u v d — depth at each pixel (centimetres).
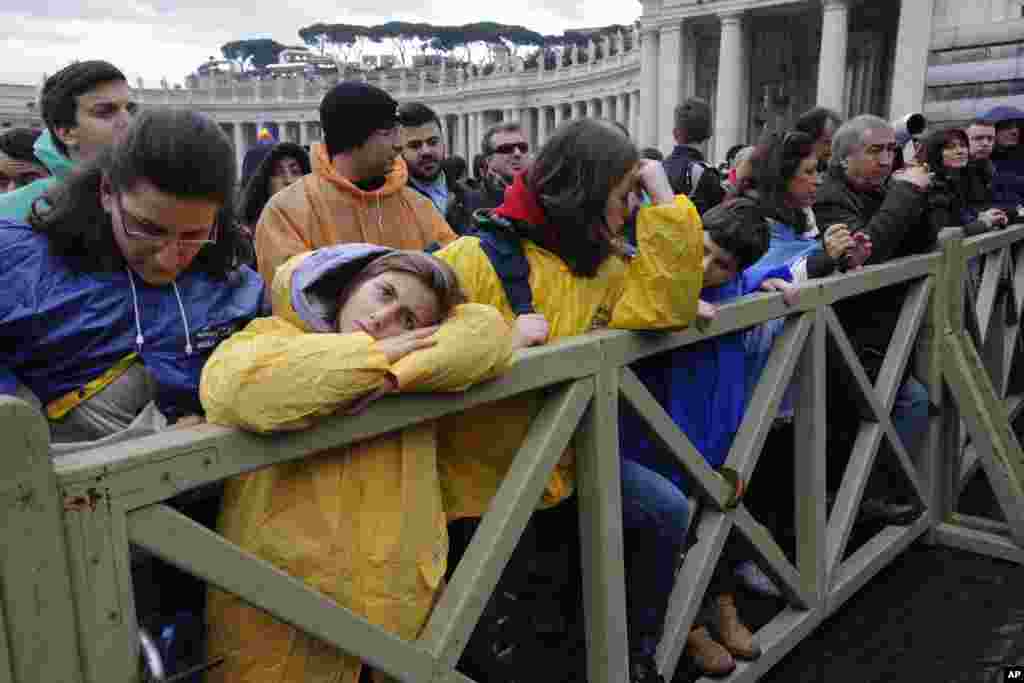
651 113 2680
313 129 4978
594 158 157
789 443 272
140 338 134
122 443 97
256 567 106
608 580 166
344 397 106
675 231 158
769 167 280
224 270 148
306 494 121
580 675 185
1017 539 296
